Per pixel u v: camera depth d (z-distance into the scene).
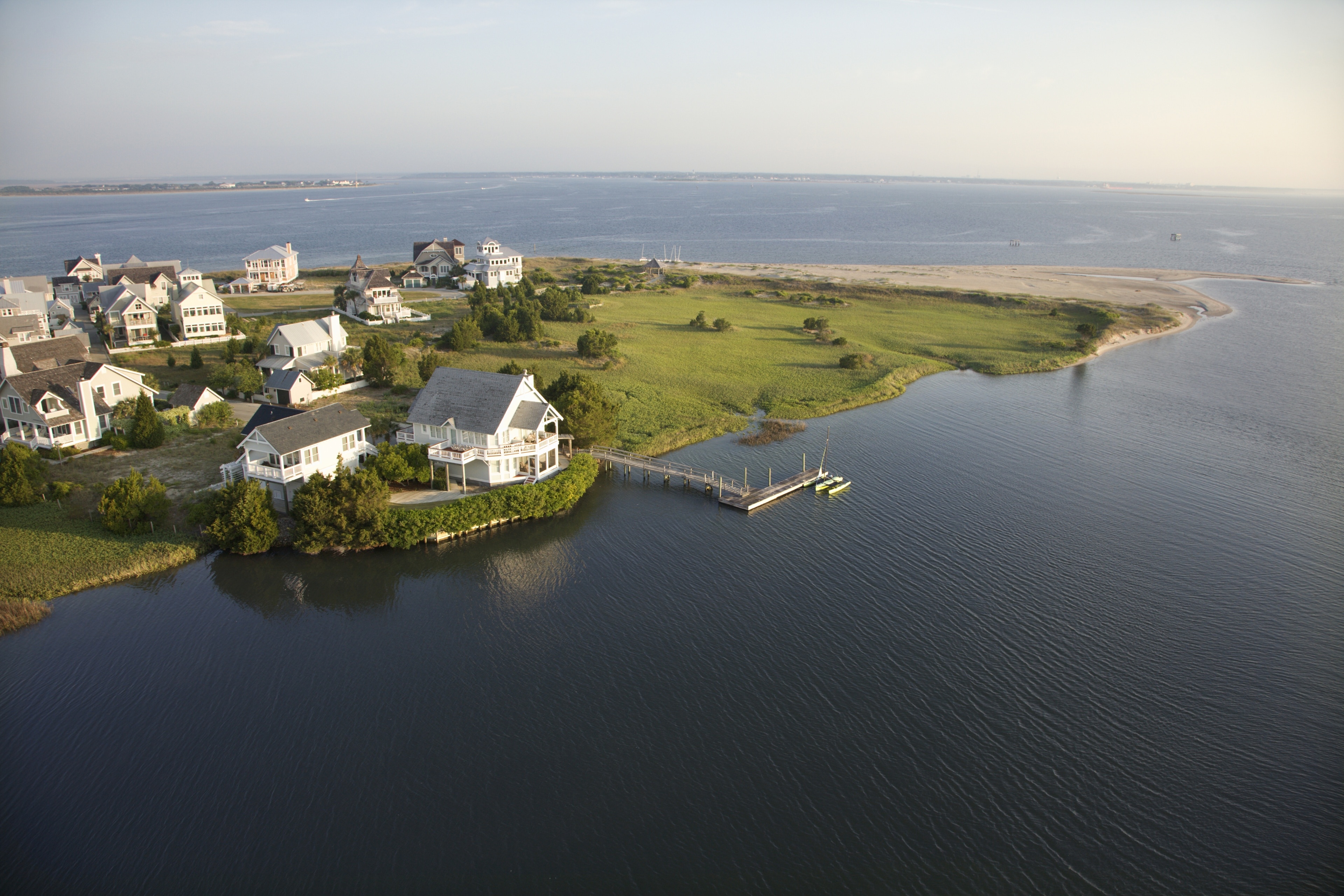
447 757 34.72
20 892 27.77
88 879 28.45
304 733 36.06
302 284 164.50
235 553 52.16
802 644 43.44
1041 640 43.91
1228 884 29.03
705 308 147.88
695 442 76.25
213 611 46.06
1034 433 80.44
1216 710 38.44
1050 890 28.66
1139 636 44.44
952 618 46.09
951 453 74.25
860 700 38.72
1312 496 64.31
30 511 55.78
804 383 95.94
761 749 35.44
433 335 115.75
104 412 70.31
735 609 46.88
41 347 78.75
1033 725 37.19
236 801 32.03
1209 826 31.61
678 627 45.03
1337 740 36.44
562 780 33.47
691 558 53.22
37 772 33.22
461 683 39.81
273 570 50.75
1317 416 86.62
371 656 42.09
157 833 30.39
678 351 109.56
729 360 105.62
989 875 29.23
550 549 54.47
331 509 52.19
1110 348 120.19
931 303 154.38
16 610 43.91
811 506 62.25
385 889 28.30
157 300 123.88
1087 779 33.94
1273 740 36.41
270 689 39.12
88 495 58.47
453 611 46.62
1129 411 88.31
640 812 31.89
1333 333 131.75
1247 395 95.00
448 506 55.50
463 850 30.00
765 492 63.22
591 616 46.09
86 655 41.34
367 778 33.41
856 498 63.81
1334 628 45.34
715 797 32.69
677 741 35.88
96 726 36.09
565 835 30.77
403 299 149.25
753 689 39.50
